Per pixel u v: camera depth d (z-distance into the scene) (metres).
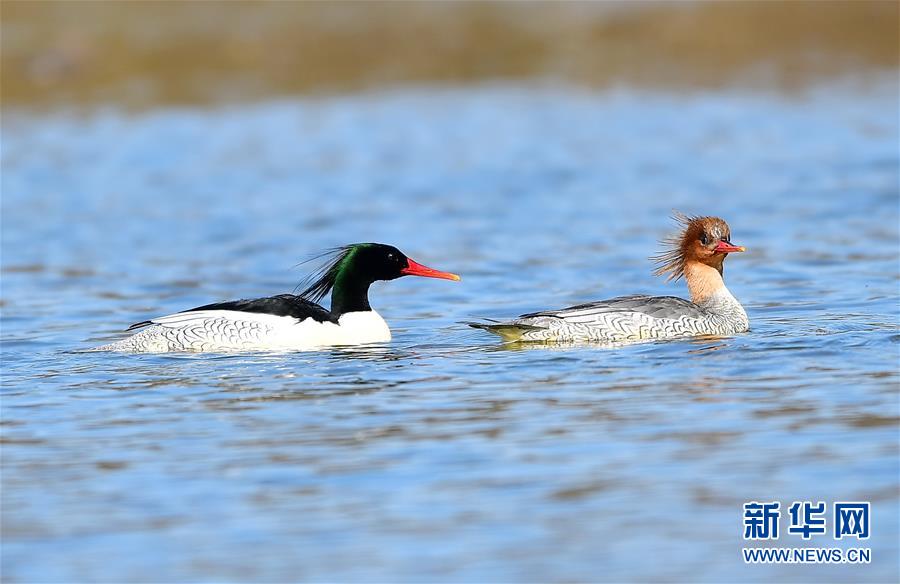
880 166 29.39
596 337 15.45
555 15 47.72
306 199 28.19
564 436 11.46
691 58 42.97
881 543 9.14
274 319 15.77
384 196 28.34
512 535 9.31
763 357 14.23
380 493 10.14
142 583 8.73
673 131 34.41
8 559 9.14
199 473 10.75
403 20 46.59
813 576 8.76
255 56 42.62
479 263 22.12
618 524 9.47
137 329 17.41
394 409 12.53
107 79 40.69
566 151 32.50
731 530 9.32
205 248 24.06
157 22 45.22
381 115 37.25
